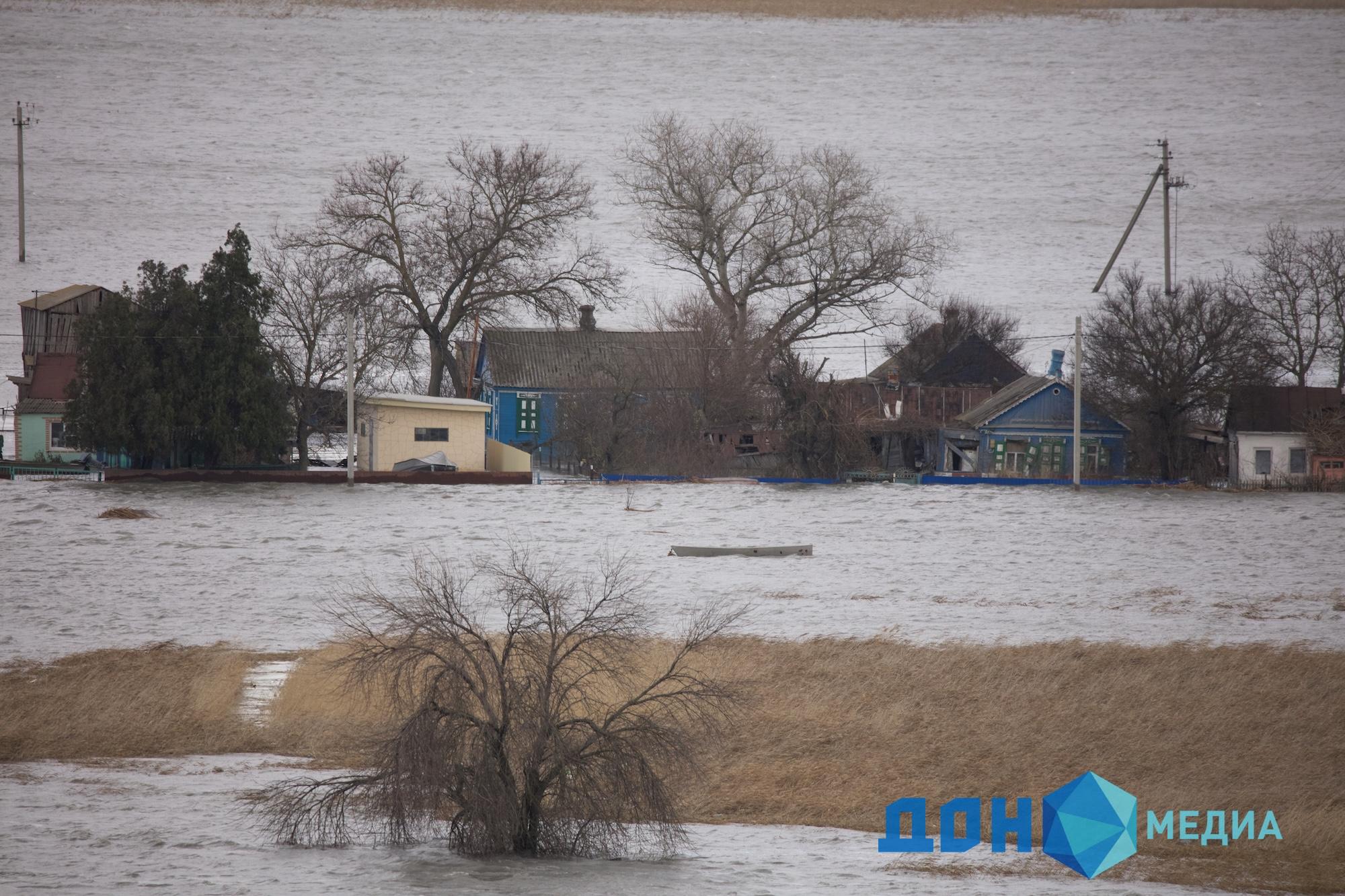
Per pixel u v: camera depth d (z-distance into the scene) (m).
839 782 114.38
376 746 107.19
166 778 114.38
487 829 96.56
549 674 98.38
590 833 97.19
